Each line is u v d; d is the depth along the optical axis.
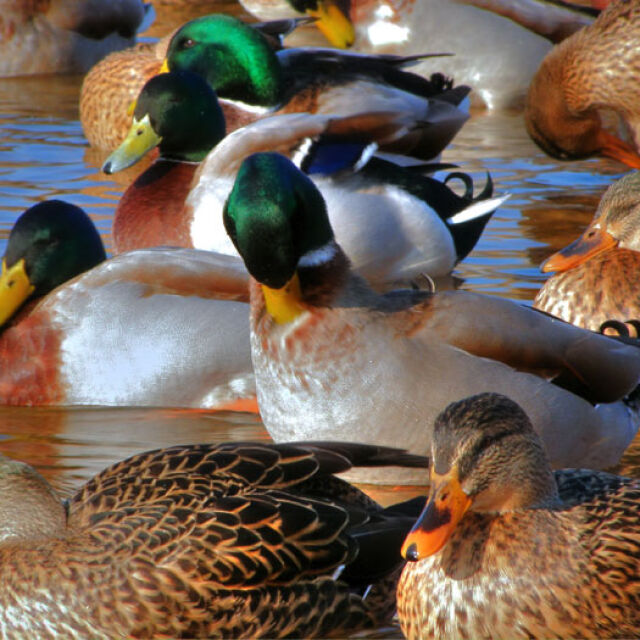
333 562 8.25
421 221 14.32
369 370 9.80
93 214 15.84
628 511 8.13
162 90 14.93
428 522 7.76
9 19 22.55
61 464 10.54
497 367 9.98
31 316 11.81
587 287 12.55
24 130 19.59
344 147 14.30
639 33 16.80
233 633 8.12
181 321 11.58
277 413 10.11
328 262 9.92
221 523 8.13
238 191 9.95
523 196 16.95
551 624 7.94
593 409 10.36
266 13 24.05
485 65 21.06
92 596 8.03
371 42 21.22
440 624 8.10
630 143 17.61
